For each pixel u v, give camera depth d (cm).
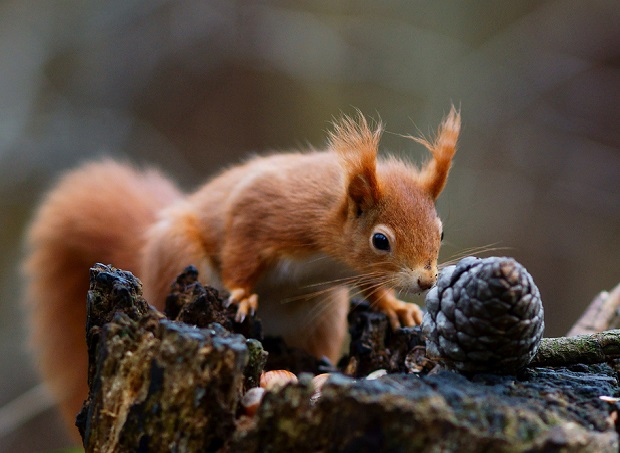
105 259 311
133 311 289
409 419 283
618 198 486
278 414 284
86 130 448
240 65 482
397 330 297
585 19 492
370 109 497
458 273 288
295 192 302
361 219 301
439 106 475
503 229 477
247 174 304
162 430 285
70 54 456
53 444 406
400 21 504
